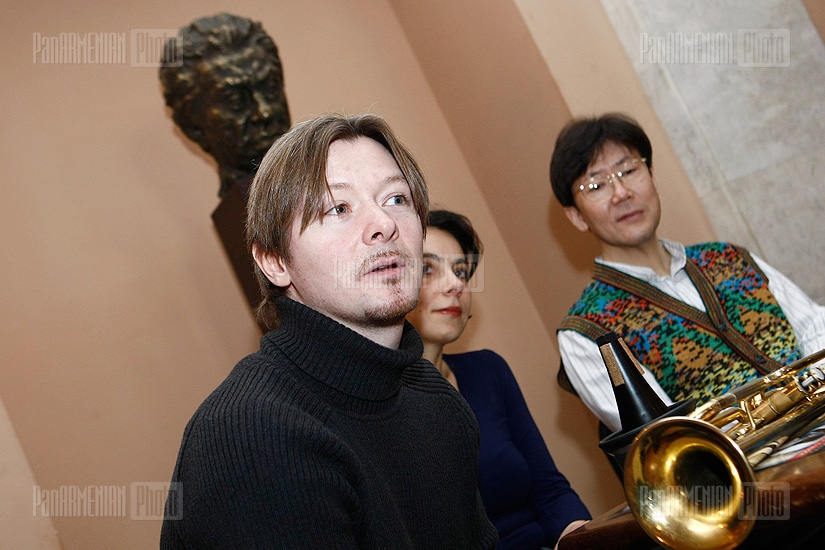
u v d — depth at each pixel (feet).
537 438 7.13
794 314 7.07
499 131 10.61
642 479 3.12
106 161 9.06
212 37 7.72
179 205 9.34
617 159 7.23
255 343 9.38
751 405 4.26
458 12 10.48
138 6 9.55
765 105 9.32
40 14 9.02
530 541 6.56
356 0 11.23
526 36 9.57
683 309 6.97
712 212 9.70
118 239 8.93
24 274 8.39
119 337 8.68
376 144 4.15
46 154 8.79
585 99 9.53
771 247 9.34
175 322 9.00
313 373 3.82
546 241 10.57
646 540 3.27
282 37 10.56
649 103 9.93
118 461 8.33
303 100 10.52
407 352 4.06
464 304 7.07
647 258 7.30
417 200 4.32
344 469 3.55
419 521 4.00
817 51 9.15
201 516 3.31
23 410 8.04
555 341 11.10
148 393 8.66
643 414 4.06
